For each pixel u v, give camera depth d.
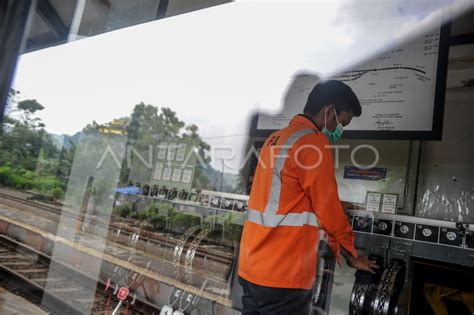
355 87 1.63
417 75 1.58
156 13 1.84
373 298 1.54
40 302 1.87
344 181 1.89
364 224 1.88
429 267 1.58
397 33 1.46
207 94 1.76
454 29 1.58
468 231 1.66
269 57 1.55
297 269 1.43
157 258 1.99
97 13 2.09
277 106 1.58
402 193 1.88
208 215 1.91
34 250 2.40
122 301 1.92
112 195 2.37
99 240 2.28
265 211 1.50
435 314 1.45
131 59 2.02
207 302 1.74
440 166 1.94
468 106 1.86
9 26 1.57
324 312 1.60
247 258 1.56
